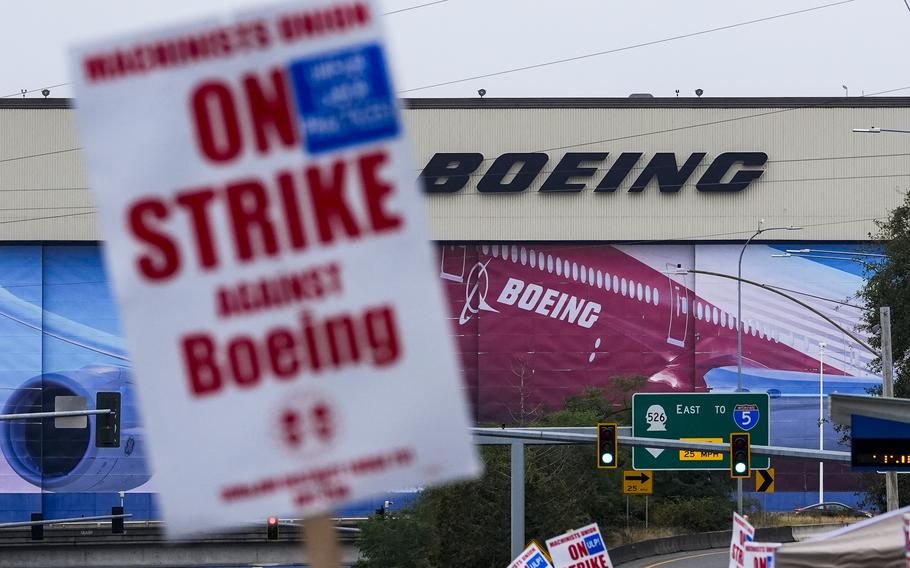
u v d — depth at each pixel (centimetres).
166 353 720
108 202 712
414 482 731
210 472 720
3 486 15712
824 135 16000
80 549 13850
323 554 721
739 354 11731
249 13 712
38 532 12938
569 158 15988
